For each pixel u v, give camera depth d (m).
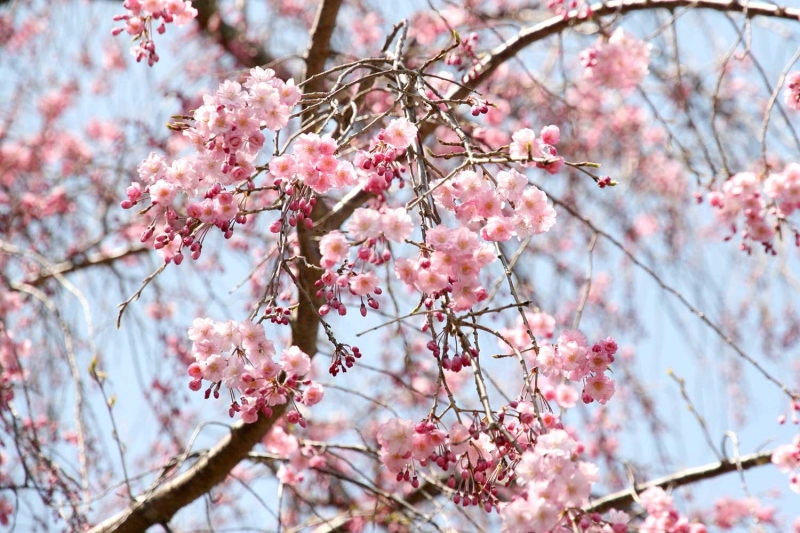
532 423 4.49
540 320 6.46
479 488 4.35
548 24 7.61
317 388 4.63
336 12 7.26
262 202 8.74
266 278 9.47
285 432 8.09
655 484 8.15
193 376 4.52
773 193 6.84
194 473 7.47
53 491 7.23
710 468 8.09
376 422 10.56
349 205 7.18
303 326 7.02
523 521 3.93
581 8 7.15
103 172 10.59
